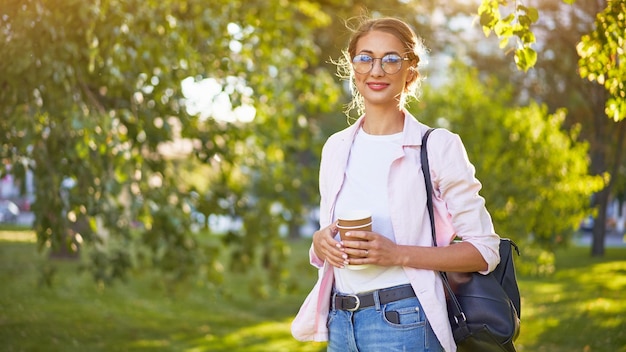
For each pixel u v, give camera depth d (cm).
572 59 1894
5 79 530
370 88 253
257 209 908
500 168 1241
